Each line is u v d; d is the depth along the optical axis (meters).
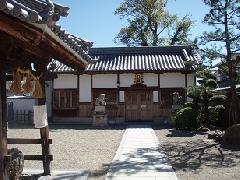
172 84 24.86
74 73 24.27
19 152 6.66
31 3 4.28
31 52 6.14
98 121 22.61
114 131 19.09
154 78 24.98
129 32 38.62
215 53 14.16
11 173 6.03
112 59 26.16
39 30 4.20
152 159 10.49
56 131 19.14
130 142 14.40
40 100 7.40
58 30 4.72
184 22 37.84
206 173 8.70
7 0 3.78
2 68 5.59
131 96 25.17
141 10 37.66
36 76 7.13
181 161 10.32
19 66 6.10
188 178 8.17
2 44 5.21
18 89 6.11
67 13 4.69
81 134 17.64
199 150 12.35
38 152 11.98
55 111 25.19
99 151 12.24
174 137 16.17
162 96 24.94
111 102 25.11
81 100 25.11
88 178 8.20
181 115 19.25
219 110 19.62
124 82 25.06
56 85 25.23
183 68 23.78
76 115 25.11
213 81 19.08
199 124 19.34
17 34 4.34
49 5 4.16
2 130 5.62
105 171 8.95
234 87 14.69
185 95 24.62
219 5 13.78
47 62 7.12
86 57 6.91
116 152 11.85
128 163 9.89
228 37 13.81
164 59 25.81
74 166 9.62
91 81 25.17
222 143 13.80
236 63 14.17
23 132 18.16
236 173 8.70
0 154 5.40
